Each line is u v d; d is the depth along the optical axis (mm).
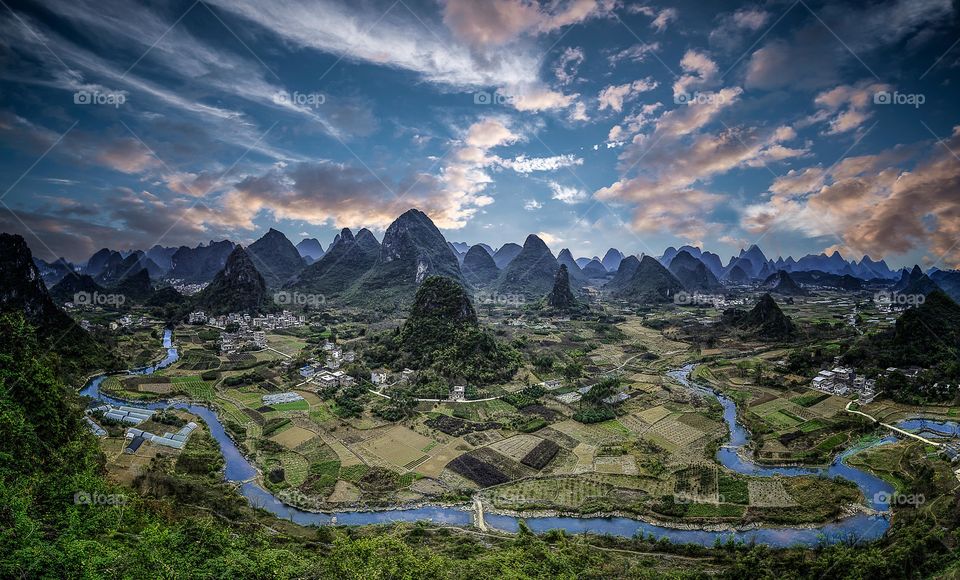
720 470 95250
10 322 91750
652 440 110875
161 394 137625
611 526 80000
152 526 56062
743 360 179875
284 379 151500
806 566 64688
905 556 61125
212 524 64062
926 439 104875
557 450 105438
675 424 120375
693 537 76438
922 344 148375
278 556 56344
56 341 154750
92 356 159000
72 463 75188
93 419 110688
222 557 53375
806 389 140375
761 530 77188
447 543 73000
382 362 168000
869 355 152125
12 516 49188
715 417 124812
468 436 111938
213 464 96875
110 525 58656
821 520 78562
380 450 104688
